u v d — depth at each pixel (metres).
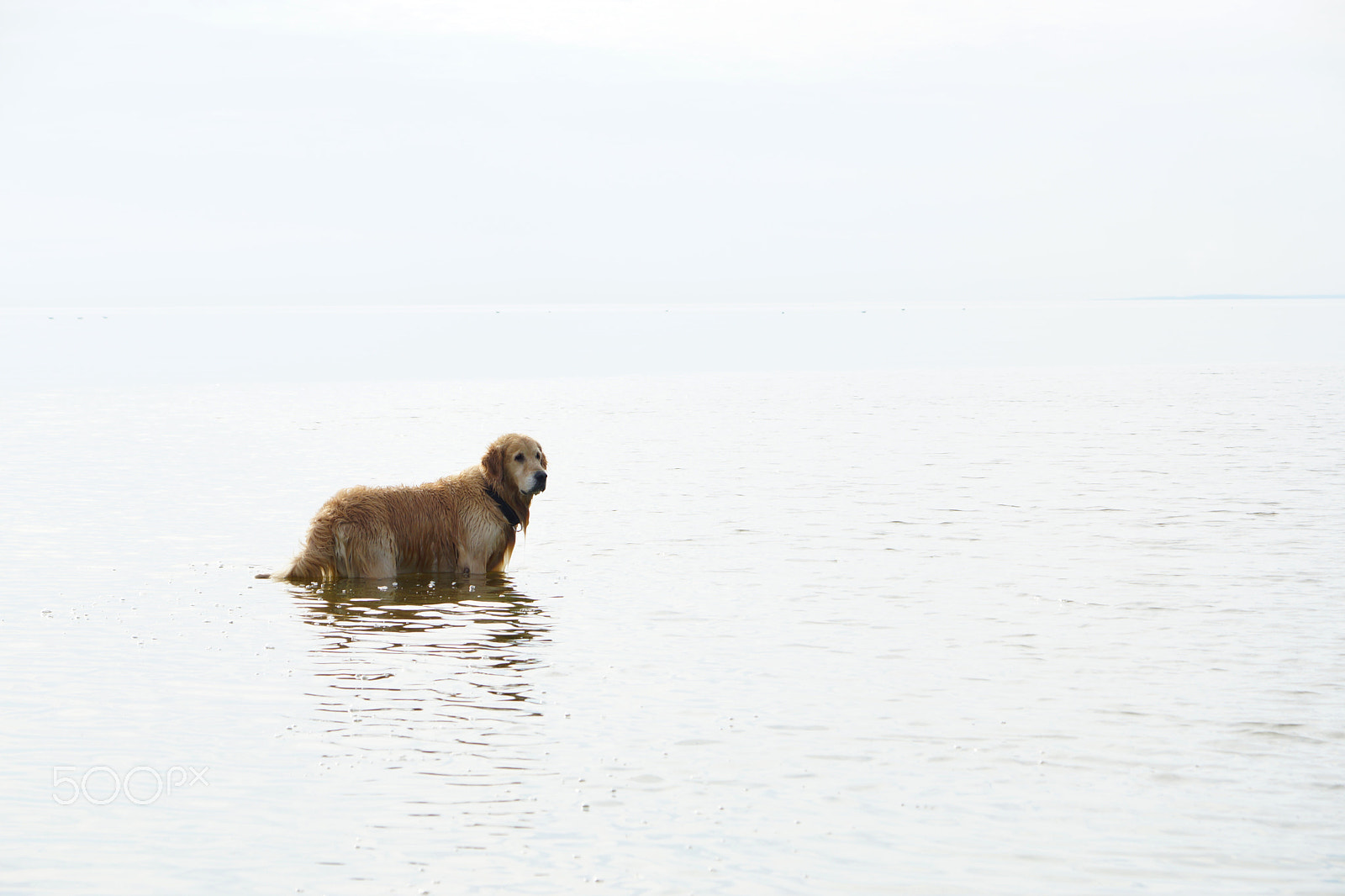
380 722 6.53
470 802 5.45
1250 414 23.14
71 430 21.88
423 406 26.91
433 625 8.73
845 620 8.77
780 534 12.21
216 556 11.23
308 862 4.85
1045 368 39.38
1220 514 12.91
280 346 61.81
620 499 14.37
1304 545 11.28
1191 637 8.20
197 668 7.57
